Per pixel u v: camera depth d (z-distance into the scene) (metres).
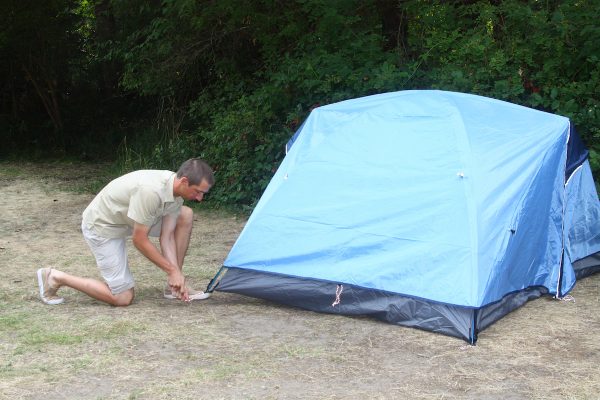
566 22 8.79
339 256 5.41
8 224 8.88
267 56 10.89
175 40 12.00
